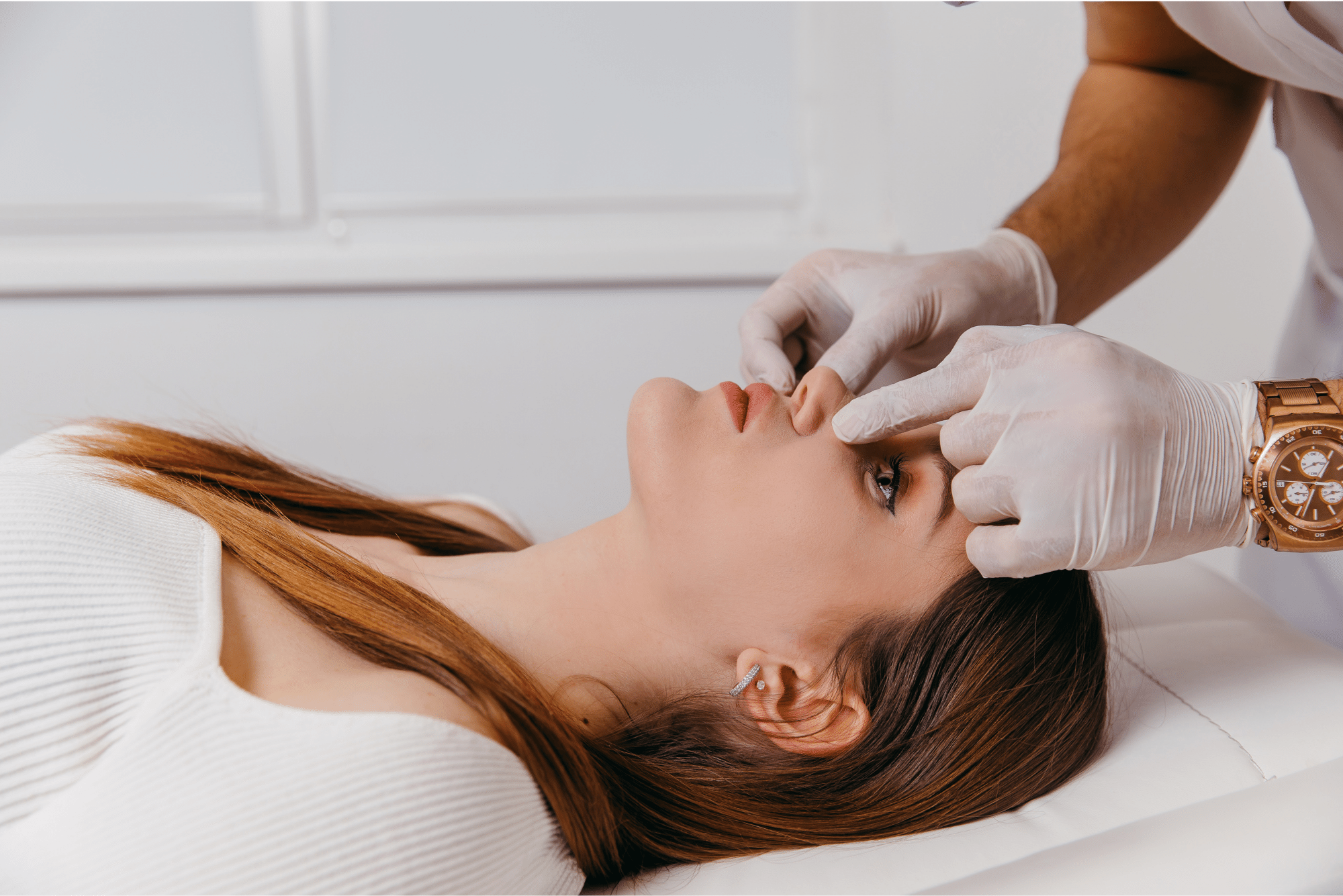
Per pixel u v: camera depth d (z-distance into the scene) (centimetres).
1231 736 97
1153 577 139
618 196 236
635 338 223
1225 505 86
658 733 104
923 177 230
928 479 103
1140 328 222
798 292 130
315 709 76
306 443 220
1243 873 71
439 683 83
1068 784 97
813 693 102
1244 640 116
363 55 226
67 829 70
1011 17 212
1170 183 135
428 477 224
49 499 91
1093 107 142
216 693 76
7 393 210
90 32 215
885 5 229
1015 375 88
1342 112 110
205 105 221
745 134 239
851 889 82
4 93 215
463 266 213
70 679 77
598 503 228
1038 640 100
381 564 110
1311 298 135
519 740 81
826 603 99
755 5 233
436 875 71
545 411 224
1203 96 136
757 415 101
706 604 101
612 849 90
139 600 84
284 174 224
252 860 67
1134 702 107
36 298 206
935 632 100
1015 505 88
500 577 108
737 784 100
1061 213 132
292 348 216
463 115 231
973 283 123
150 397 213
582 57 232
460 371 221
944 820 96
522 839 78
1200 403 86
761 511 98
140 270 205
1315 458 80
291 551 96
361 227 232
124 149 221
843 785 100
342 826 69
